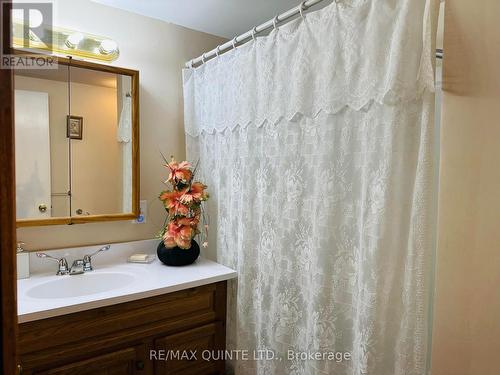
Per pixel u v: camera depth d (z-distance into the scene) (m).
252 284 1.76
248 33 1.69
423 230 1.02
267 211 1.62
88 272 1.73
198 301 1.70
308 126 1.41
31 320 1.24
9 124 0.45
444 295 0.76
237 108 1.76
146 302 1.53
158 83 2.10
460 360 0.73
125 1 1.87
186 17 2.06
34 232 1.72
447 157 0.75
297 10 1.41
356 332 1.22
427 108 1.00
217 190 1.98
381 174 1.11
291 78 1.46
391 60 1.07
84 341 1.37
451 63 0.74
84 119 1.81
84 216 1.82
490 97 0.68
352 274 1.27
